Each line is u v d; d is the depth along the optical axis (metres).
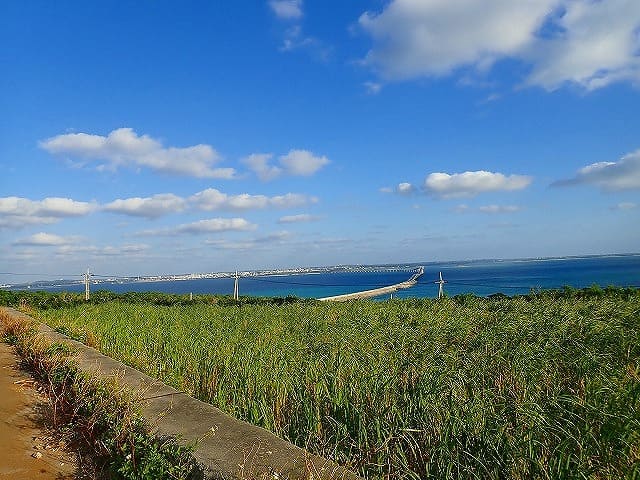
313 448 4.32
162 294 30.64
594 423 3.77
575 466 3.37
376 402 4.84
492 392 4.99
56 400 5.61
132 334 11.19
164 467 3.58
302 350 8.16
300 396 5.29
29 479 3.91
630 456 3.37
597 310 9.66
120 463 3.82
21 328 10.99
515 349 6.89
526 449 3.58
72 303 25.17
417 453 4.03
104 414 4.59
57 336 10.46
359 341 8.63
